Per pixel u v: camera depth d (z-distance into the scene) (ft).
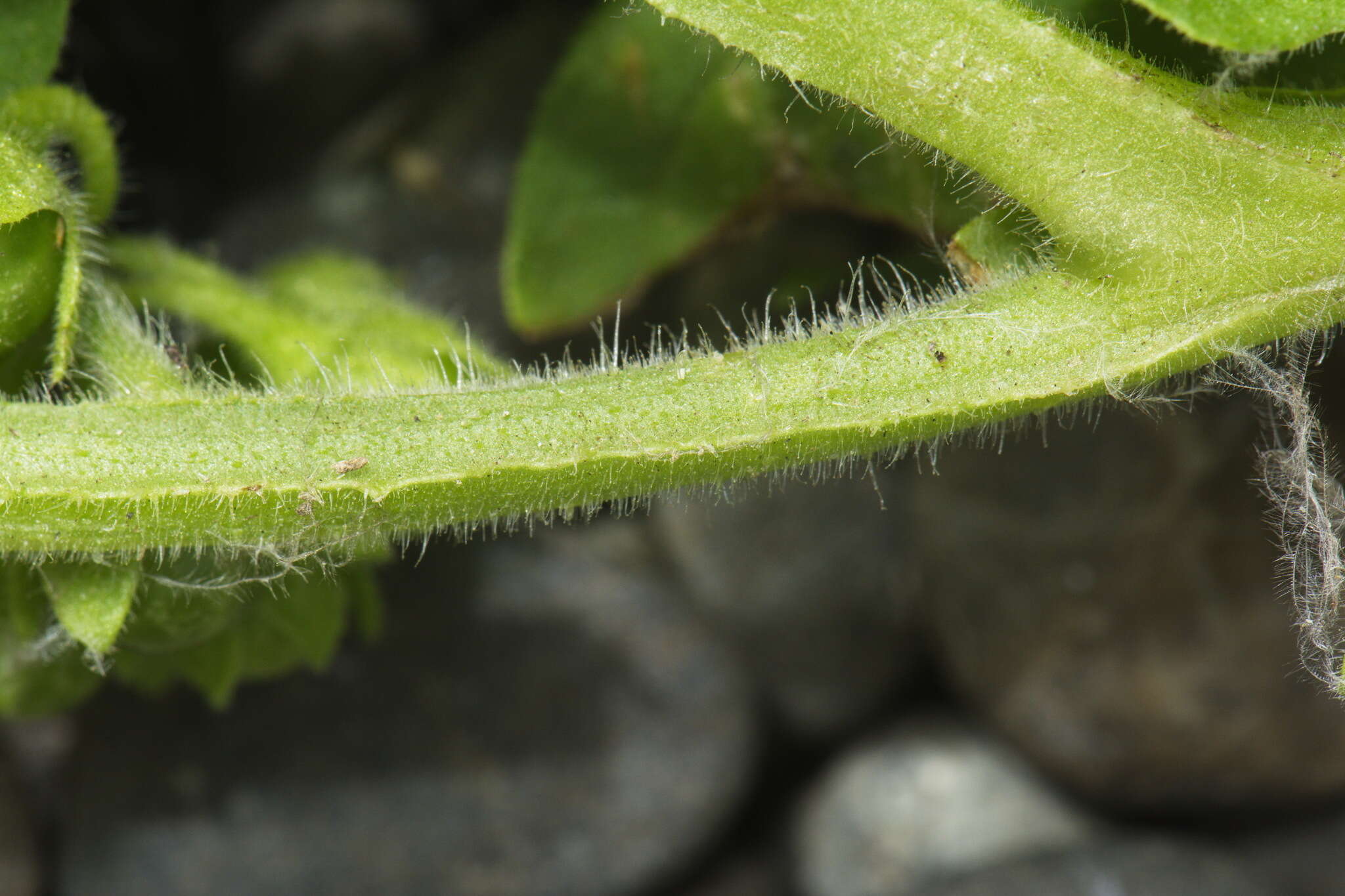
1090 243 0.61
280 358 0.67
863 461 0.83
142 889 0.86
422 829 0.87
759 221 0.73
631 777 0.90
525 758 0.89
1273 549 0.79
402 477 0.61
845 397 0.61
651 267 0.73
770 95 0.71
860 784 0.96
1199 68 0.64
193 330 0.67
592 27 0.72
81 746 0.88
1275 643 0.81
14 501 0.61
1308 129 0.60
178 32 0.93
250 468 0.61
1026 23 0.60
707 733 0.93
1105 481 0.81
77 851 0.87
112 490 0.61
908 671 1.00
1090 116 0.60
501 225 0.91
